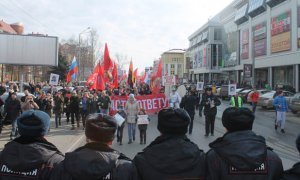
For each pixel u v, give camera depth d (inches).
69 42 3046.3
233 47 2906.0
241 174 113.7
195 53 4320.9
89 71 2234.3
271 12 2064.5
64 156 116.1
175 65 5359.3
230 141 117.7
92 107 661.3
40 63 988.6
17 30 3208.7
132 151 446.3
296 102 976.9
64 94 773.9
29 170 110.2
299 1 1726.1
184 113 119.6
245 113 122.3
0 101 520.1
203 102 587.2
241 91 1483.8
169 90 860.0
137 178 111.3
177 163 111.6
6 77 2198.6
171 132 117.7
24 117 116.8
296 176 117.5
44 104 631.8
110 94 828.6
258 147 115.9
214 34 3531.0
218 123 776.3
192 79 4537.4
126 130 667.4
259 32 2260.1
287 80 1937.7
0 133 543.5
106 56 774.5
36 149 112.7
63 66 2600.9
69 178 105.6
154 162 112.6
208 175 116.7
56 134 591.2
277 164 118.3
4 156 112.7
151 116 910.4
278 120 649.0
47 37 991.6
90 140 112.0
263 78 2356.1
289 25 1831.9
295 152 454.0
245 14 2477.9
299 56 1733.5
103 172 104.3
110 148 113.0
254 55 2347.4
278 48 1963.6
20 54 975.6
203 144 496.7
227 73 3203.7
